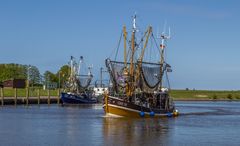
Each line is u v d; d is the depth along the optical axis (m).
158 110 97.25
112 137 61.53
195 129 75.38
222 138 63.28
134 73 95.06
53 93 192.25
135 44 96.44
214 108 173.38
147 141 58.38
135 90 94.44
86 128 72.81
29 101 159.50
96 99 172.50
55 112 115.06
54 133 65.50
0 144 54.22
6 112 112.00
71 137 61.12
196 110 152.75
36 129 70.81
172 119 96.56
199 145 56.06
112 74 94.81
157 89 98.69
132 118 92.06
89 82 177.25
